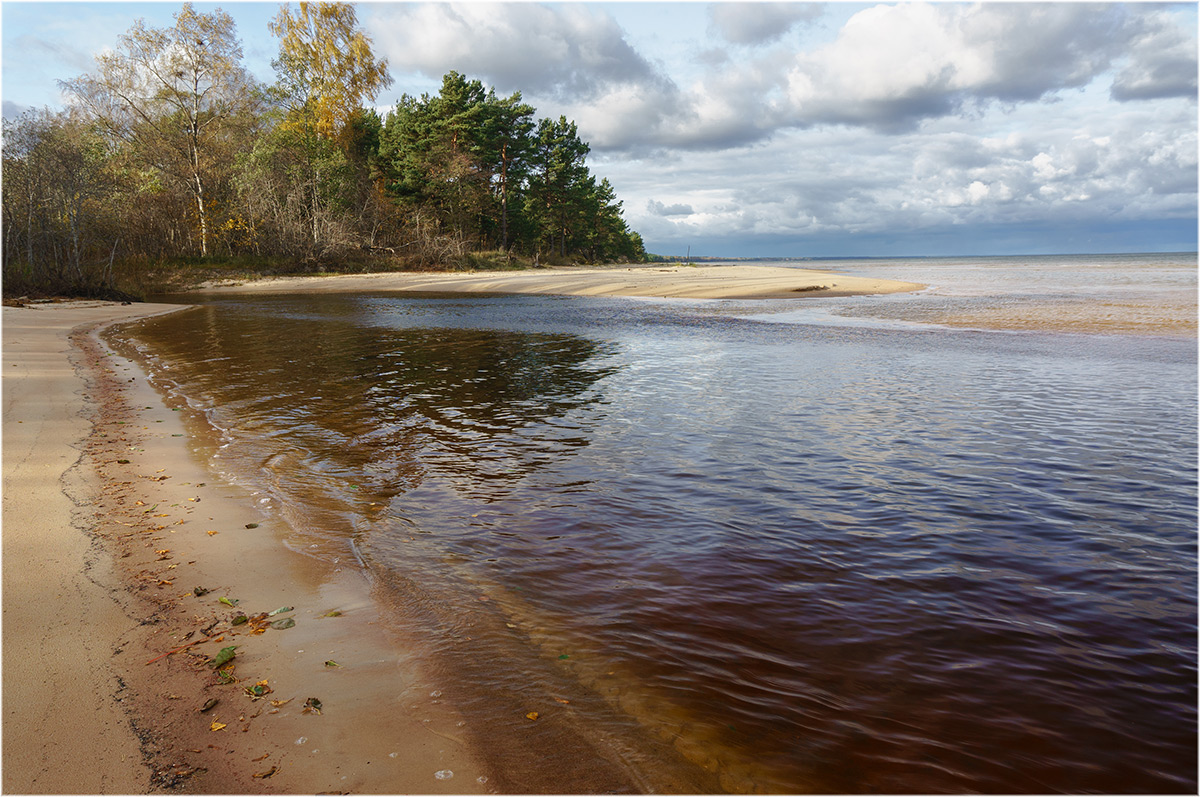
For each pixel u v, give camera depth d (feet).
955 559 15.39
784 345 54.80
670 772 8.60
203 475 21.43
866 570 14.83
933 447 24.67
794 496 19.58
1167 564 15.15
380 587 13.94
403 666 11.01
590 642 11.84
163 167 157.99
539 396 34.35
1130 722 9.67
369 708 9.85
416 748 8.99
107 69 154.51
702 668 11.03
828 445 24.99
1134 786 8.39
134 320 78.79
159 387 36.70
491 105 211.20
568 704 10.06
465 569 14.82
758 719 9.71
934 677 10.82
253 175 159.84
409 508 18.63
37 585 13.48
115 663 10.75
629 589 13.88
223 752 8.73
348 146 185.68
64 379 37.65
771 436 26.27
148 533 16.51
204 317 82.89
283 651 11.35
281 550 15.71
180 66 154.92
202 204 161.27
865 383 37.63
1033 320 70.59
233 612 12.71
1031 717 9.78
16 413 28.96
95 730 9.02
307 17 168.25
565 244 291.17
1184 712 9.89
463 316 83.87
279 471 21.95
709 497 19.51
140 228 151.02
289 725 9.37
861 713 9.90
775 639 11.96
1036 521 17.70
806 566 15.01
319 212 172.96
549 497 19.52
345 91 174.91
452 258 192.65
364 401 33.14
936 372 41.24
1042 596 13.65
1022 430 27.12
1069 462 22.85
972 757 8.93
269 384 37.70
